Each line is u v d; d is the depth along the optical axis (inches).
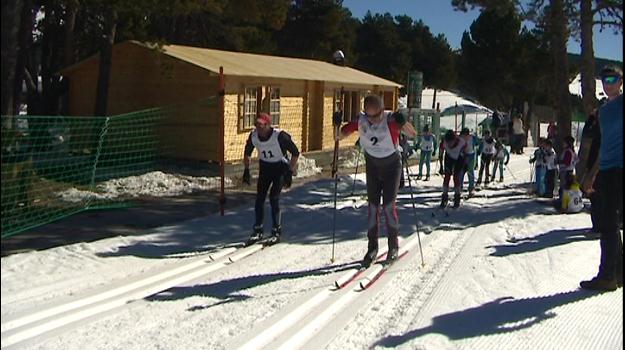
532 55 1777.8
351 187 622.8
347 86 904.9
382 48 2192.4
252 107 705.6
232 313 233.6
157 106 689.6
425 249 346.0
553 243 358.3
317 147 839.7
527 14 707.4
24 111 940.6
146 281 278.5
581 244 354.3
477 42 1859.0
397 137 298.0
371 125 297.0
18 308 236.5
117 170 601.3
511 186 702.5
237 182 612.4
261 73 701.9
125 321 225.5
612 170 248.5
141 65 697.6
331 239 375.9
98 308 239.6
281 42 1742.1
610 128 245.6
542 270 294.8
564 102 640.4
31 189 404.8
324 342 204.7
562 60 642.2
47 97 749.3
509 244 358.6
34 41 805.2
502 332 211.5
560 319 224.5
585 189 295.3
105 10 581.9
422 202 546.0
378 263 309.1
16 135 390.0
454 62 2345.0
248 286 270.7
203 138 666.2
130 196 506.6
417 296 254.2
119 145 581.6
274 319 226.7
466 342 202.5
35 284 267.6
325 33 1737.2
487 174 713.0
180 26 1068.5
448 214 480.4
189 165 669.9
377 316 229.9
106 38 618.2
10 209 375.9
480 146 713.0
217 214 450.6
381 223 433.1
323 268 303.6
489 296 253.6
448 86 2311.8
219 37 1184.8
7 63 355.9
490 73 1844.2
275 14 1066.7
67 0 580.7
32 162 409.4
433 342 201.5
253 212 461.1
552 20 644.7
